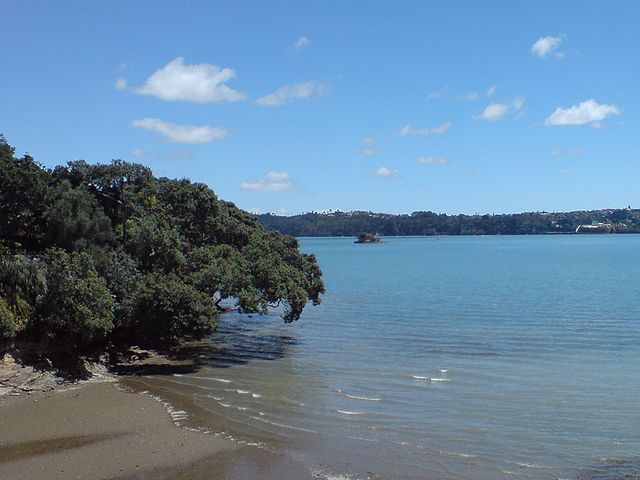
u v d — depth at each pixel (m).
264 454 24.23
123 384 34.50
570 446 24.83
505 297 73.75
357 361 40.34
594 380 34.59
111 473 22.42
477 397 31.62
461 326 53.75
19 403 30.83
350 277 109.19
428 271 119.94
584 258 150.50
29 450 24.69
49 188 45.81
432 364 39.16
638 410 29.19
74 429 27.12
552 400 30.92
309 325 55.47
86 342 36.88
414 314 61.41
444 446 24.98
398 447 24.94
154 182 55.78
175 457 23.91
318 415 29.02
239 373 37.19
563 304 66.31
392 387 33.75
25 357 34.31
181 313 38.41
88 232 43.16
